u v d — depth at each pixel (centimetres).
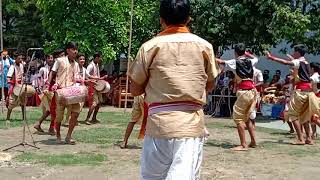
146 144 382
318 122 988
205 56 383
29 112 1501
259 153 869
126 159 781
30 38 2634
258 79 948
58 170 695
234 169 725
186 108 372
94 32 1809
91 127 1201
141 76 380
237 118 897
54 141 956
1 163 734
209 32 1623
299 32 1484
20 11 2514
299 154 866
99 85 1261
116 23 1878
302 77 964
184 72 370
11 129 1116
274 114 1564
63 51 978
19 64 1232
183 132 365
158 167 378
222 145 955
